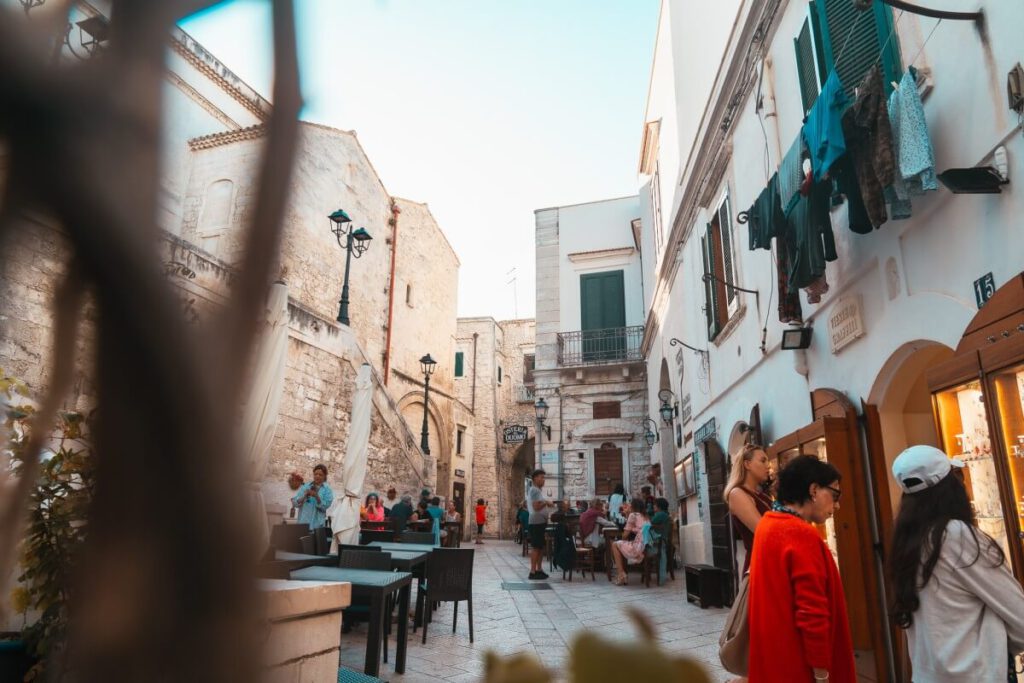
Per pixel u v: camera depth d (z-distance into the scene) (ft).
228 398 0.94
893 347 17.06
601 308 74.49
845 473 18.02
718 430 35.45
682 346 46.34
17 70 0.81
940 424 14.37
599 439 69.92
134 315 0.87
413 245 90.58
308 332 48.24
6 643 7.71
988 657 8.25
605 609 28.99
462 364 114.11
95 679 0.85
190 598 0.88
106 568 0.87
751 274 28.63
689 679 0.90
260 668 0.93
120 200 0.88
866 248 18.48
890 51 17.07
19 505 1.04
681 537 47.52
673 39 49.26
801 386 23.24
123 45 0.94
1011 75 12.46
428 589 22.50
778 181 21.50
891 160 14.78
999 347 12.26
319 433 48.57
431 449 91.50
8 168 0.81
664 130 54.95
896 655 16.66
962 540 8.68
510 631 24.11
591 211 78.64
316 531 25.62
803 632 9.30
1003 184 12.91
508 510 115.85
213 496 0.90
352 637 22.26
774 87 25.39
